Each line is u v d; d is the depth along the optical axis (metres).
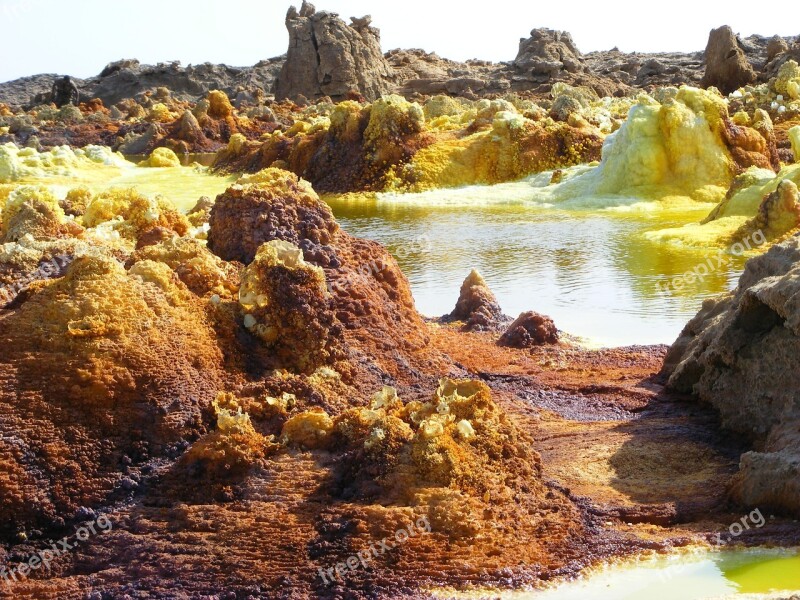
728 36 39.84
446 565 4.23
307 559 4.28
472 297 9.26
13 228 7.15
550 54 55.16
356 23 54.16
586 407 6.55
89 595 4.19
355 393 5.86
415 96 50.88
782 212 12.55
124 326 5.21
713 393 6.16
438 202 19.95
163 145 33.50
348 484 4.65
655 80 53.34
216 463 4.77
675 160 18.56
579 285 11.04
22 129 39.09
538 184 20.88
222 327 5.71
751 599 3.86
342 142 23.23
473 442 4.79
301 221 7.24
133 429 4.98
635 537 4.48
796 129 17.72
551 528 4.51
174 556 4.36
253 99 48.97
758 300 5.86
